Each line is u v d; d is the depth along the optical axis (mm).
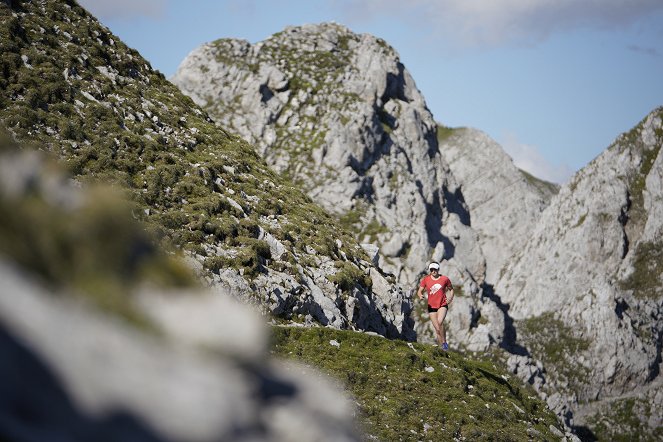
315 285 28875
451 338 134500
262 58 188125
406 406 19453
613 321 186000
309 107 176500
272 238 29734
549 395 128500
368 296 32875
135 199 27172
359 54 197250
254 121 171875
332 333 23516
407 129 190375
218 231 27578
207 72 183750
